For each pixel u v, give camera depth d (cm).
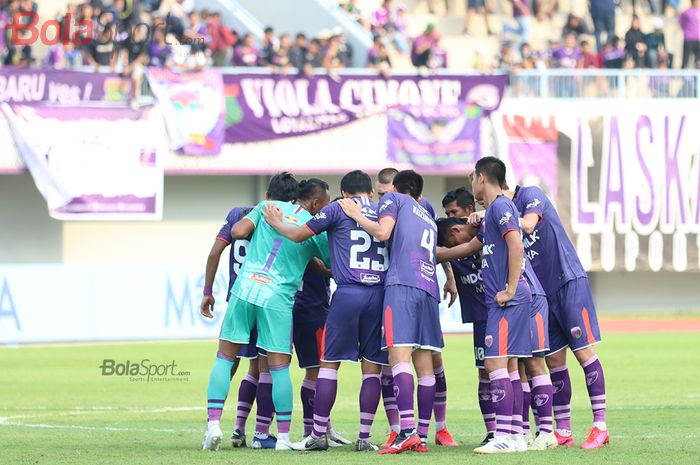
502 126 9538
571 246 3088
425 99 9431
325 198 3188
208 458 2750
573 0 10931
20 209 9688
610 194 9750
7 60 9081
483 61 10312
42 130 8950
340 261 2953
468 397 4716
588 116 9688
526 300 2878
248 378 3158
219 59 9400
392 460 2666
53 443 3212
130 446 3111
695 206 9862
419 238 2905
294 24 10188
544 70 9650
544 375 2995
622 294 10475
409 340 2852
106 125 9044
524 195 3048
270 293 2967
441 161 9444
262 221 3048
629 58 9956
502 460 2659
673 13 10994
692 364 6128
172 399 4725
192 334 7212
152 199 9125
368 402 2939
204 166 9231
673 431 3462
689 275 10544
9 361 6444
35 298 7006
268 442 3081
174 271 7212
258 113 9262
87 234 9838
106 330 7088
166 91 9131
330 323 2948
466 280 3109
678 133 9788
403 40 10338
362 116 9369
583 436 3378
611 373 5675
